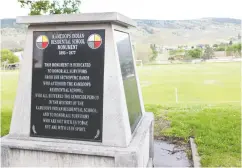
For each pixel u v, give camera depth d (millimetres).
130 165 2055
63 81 2281
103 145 2189
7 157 2305
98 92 2207
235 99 5695
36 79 2342
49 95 2316
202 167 3367
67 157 2211
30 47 2344
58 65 2285
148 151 3047
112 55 2176
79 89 2246
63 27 2262
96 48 2205
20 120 2385
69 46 2258
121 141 2158
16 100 2391
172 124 5074
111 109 2180
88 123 2234
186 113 5613
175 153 4027
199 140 4258
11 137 2404
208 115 5375
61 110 2293
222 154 3742
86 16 2121
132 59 2945
